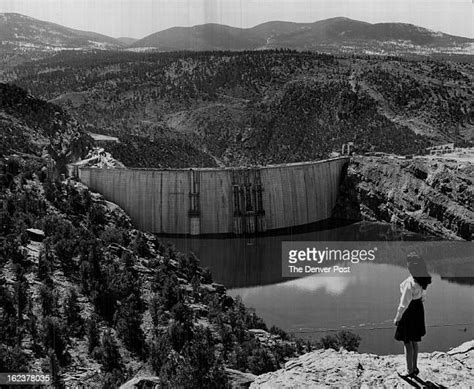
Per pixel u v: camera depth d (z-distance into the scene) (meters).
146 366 85.56
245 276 178.75
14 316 88.19
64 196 153.50
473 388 35.38
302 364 42.03
